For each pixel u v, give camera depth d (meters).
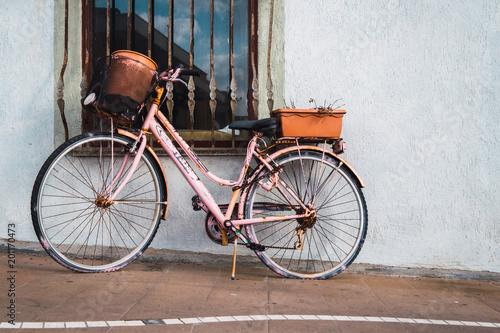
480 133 3.22
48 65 3.49
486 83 3.21
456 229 3.25
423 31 3.25
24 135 3.51
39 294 2.39
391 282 3.10
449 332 2.12
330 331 2.06
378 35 3.28
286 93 3.35
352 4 3.29
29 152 3.51
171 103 3.40
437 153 3.26
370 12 3.29
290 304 2.45
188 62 3.60
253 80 3.40
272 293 2.64
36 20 3.50
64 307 2.20
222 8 3.56
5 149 3.53
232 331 2.00
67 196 3.46
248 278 2.99
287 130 2.93
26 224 3.50
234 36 3.53
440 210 3.26
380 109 3.29
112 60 2.57
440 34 3.24
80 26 3.49
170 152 2.95
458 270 3.25
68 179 3.46
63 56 3.48
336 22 3.31
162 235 3.42
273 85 3.37
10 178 3.52
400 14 3.26
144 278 2.84
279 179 3.05
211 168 3.38
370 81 3.30
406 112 3.28
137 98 2.62
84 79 3.44
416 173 3.28
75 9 3.49
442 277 3.25
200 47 3.60
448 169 3.25
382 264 3.32
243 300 2.47
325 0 3.32
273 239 3.37
